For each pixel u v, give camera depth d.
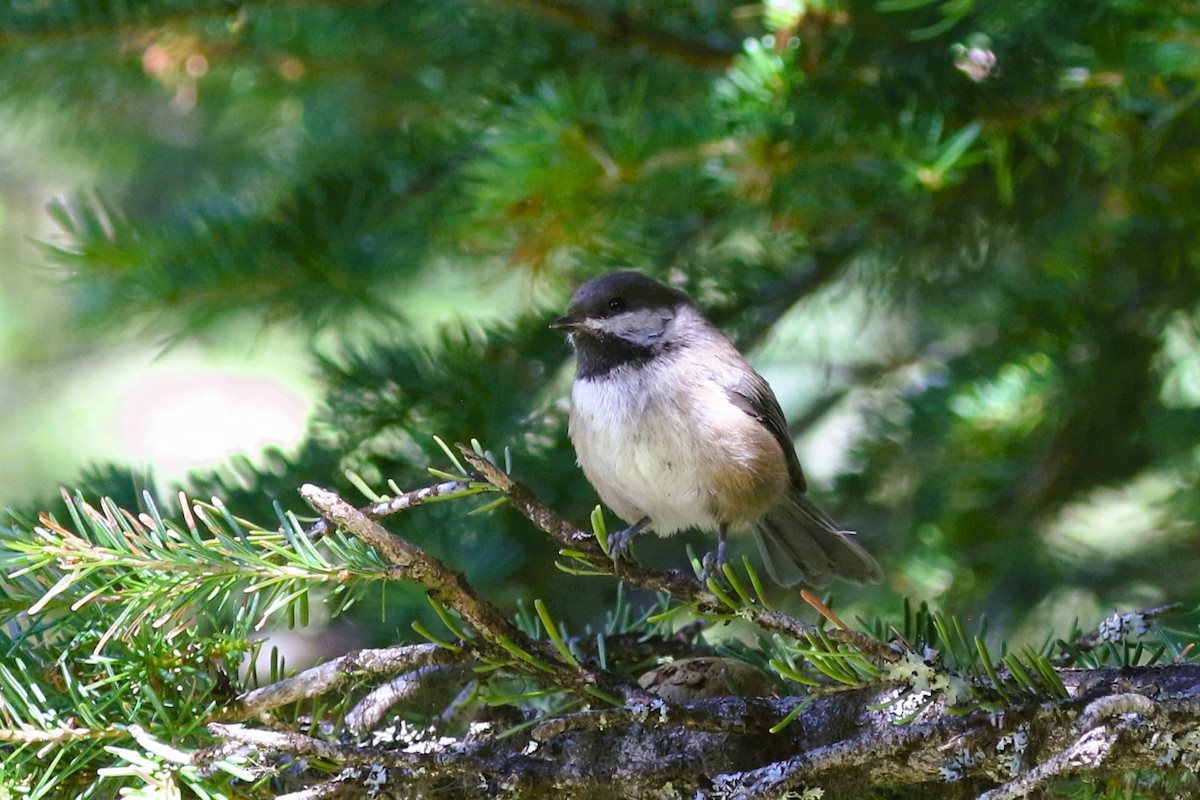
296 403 19.00
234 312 10.21
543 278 10.48
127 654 5.47
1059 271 10.17
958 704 4.91
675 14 10.17
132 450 18.19
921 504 10.98
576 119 8.29
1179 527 11.28
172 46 10.81
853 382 12.92
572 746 5.56
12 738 5.05
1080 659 5.85
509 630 5.53
